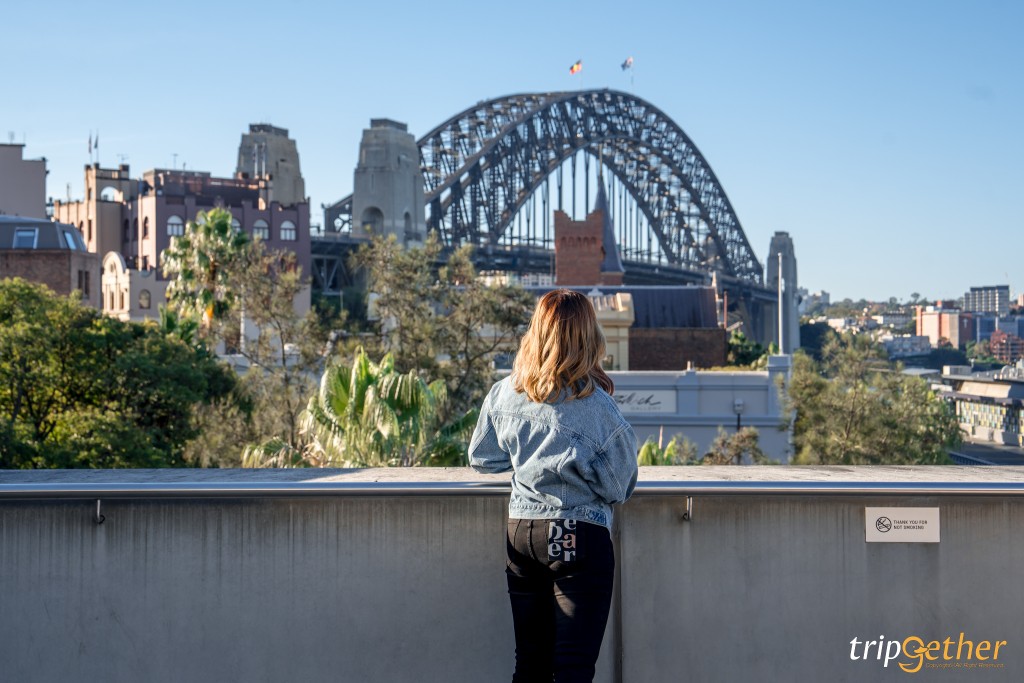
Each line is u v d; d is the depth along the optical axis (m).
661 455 21.94
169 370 30.53
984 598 3.61
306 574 3.58
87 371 29.83
